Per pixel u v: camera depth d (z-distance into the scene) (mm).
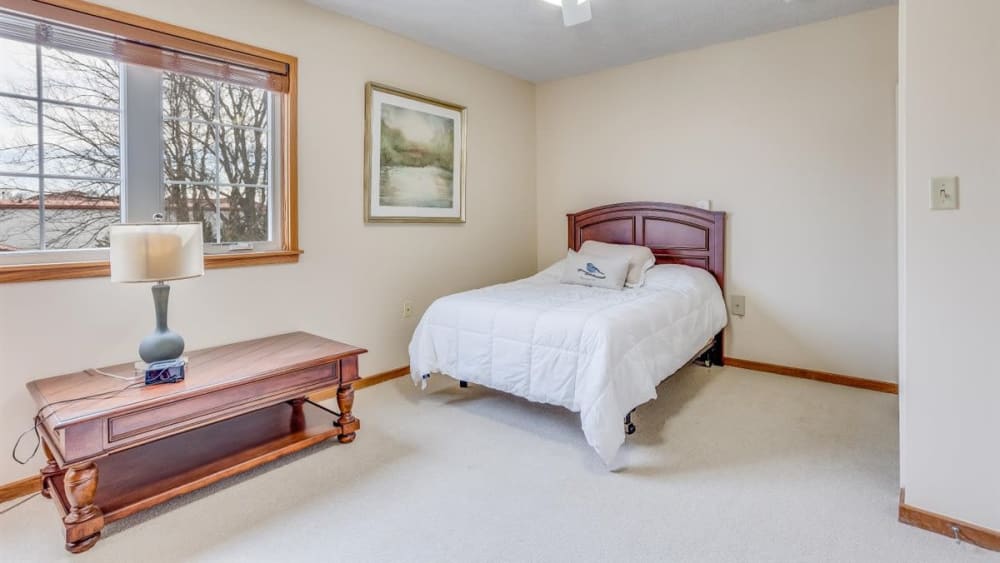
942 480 1655
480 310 2656
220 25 2473
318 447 2340
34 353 2008
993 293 1540
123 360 2240
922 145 1623
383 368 3381
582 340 2262
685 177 3801
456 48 3615
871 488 1955
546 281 3658
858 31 3072
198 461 2027
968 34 1533
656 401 2938
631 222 4020
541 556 1580
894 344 3070
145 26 2223
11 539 1683
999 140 1505
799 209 3350
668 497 1913
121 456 2062
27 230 2033
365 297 3248
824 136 3230
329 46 2951
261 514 1812
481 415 2746
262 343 2559
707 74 3645
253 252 2682
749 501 1879
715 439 2414
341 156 3053
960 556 1556
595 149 4270
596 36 3396
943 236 1605
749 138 3506
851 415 2705
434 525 1747
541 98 4578
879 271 3098
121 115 2250
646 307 2629
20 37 1949
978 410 1583
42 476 1917
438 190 3699
